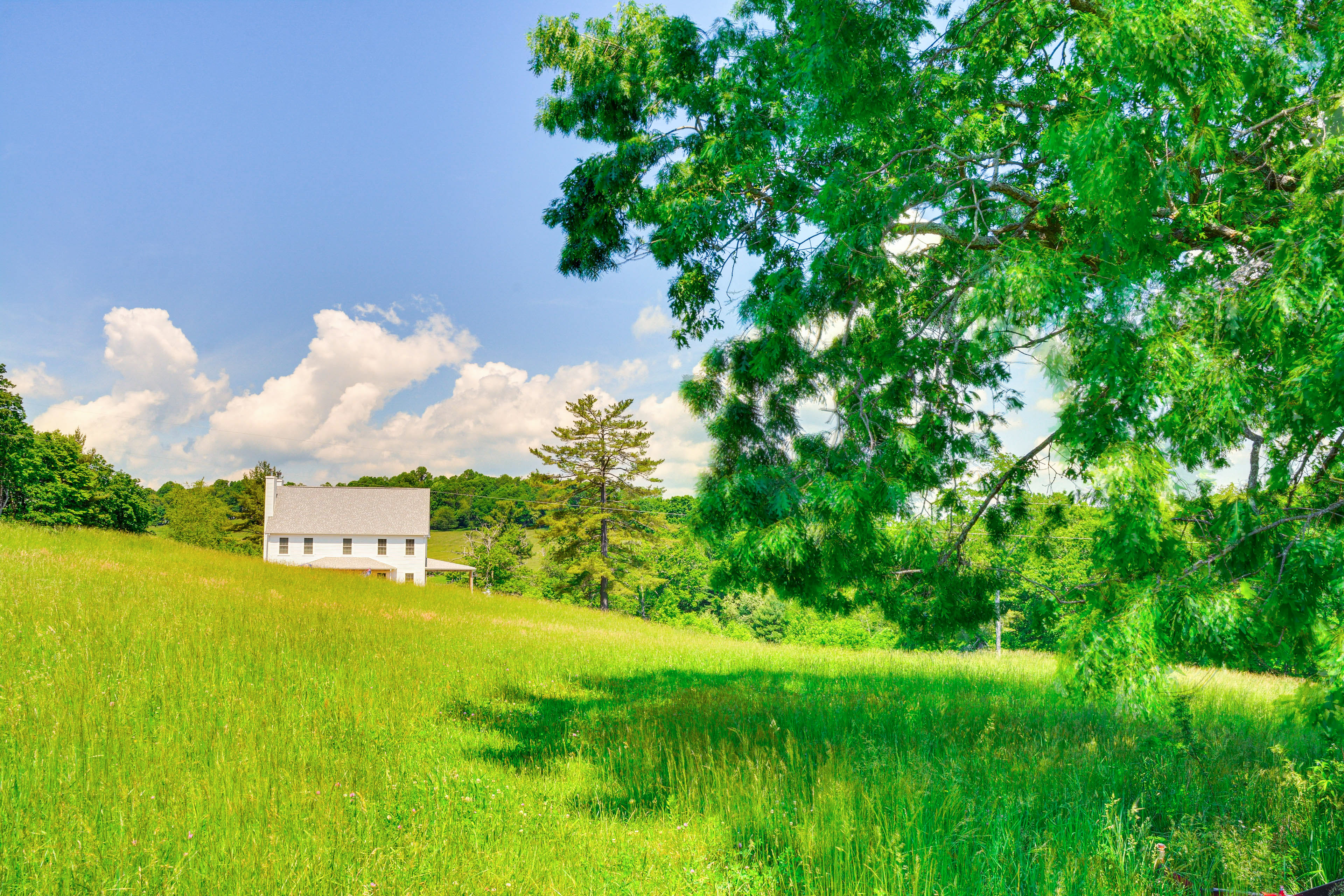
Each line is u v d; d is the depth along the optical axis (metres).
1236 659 3.85
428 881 3.84
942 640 6.72
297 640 10.48
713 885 4.07
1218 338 4.20
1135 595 4.09
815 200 6.27
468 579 63.25
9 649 7.62
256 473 70.69
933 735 7.25
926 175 5.64
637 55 8.60
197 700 6.86
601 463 46.91
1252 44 4.08
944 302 6.10
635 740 7.08
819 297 5.78
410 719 7.47
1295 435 4.36
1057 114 6.47
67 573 12.92
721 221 7.57
